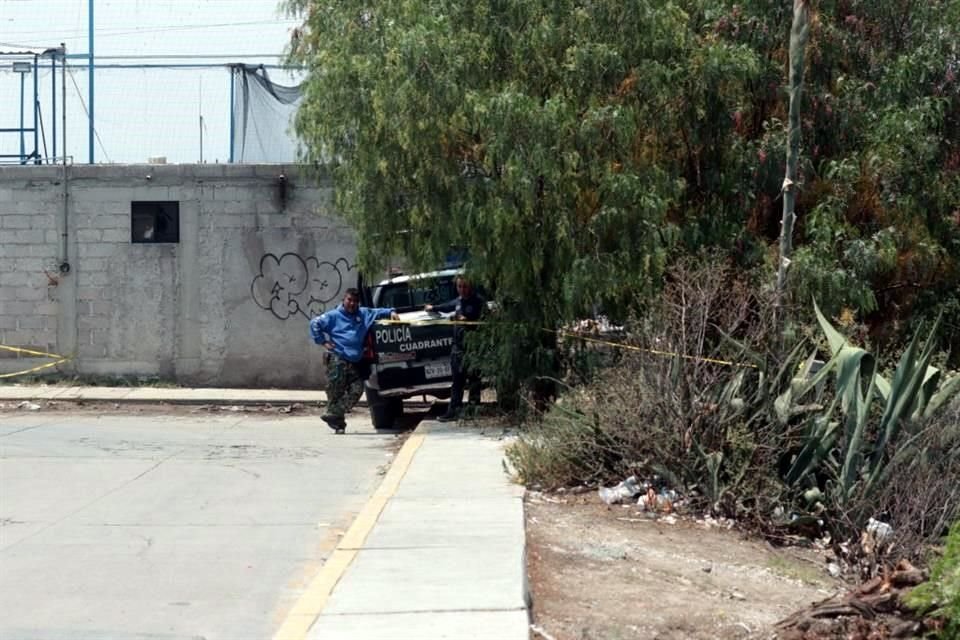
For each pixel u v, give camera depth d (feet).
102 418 57.31
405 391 51.11
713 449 32.27
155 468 40.93
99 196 67.21
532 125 44.04
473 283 49.11
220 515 32.68
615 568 26.11
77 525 31.32
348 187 49.98
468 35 45.85
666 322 33.76
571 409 35.55
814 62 48.08
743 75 46.26
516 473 35.99
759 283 42.86
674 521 31.04
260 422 56.44
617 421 33.58
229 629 22.31
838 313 43.96
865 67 49.42
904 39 49.49
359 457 43.98
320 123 49.39
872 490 30.66
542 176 45.14
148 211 67.26
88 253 67.41
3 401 62.18
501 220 44.83
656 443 32.65
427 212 47.09
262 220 66.59
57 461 42.39
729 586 25.53
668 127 47.11
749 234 47.03
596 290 44.86
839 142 48.08
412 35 44.65
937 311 47.73
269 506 33.99
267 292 66.80
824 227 44.45
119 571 26.55
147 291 67.26
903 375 31.55
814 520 30.91
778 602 24.52
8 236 67.62
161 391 65.21
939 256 47.55
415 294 55.31
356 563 25.26
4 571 26.53
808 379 32.96
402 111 44.96
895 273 47.16
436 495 32.99
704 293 33.47
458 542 27.09
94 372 67.62
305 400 62.34
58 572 26.45
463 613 21.62
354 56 46.85
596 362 43.73
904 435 31.22
